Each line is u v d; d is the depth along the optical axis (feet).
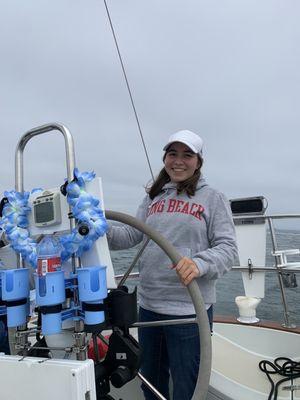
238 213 8.29
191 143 4.87
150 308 4.97
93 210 3.43
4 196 3.98
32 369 3.23
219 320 7.84
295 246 7.93
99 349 4.58
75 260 3.56
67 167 3.61
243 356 6.73
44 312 3.25
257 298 8.04
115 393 5.88
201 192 4.98
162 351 5.24
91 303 3.31
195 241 4.82
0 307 4.04
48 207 3.76
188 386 4.67
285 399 5.06
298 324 7.61
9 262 4.45
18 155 4.17
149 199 5.67
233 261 4.52
